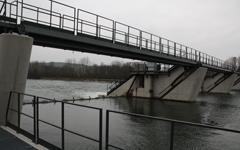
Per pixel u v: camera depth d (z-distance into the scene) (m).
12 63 11.68
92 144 15.29
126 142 15.26
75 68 160.00
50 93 58.44
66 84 101.94
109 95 56.94
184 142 9.05
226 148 6.32
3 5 13.84
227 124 27.91
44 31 17.92
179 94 51.03
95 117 18.80
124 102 47.44
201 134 8.20
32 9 16.45
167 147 13.85
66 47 23.52
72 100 45.38
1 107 11.55
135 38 29.59
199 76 48.94
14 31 14.26
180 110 38.41
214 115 33.97
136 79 57.38
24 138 8.91
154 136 14.60
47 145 8.07
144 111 36.94
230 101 52.69
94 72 148.38
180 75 51.38
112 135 16.28
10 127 10.73
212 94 74.75
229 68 74.12
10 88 11.67
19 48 11.81
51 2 18.16
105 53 29.11
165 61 41.47
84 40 22.14
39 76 150.25
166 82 53.22
